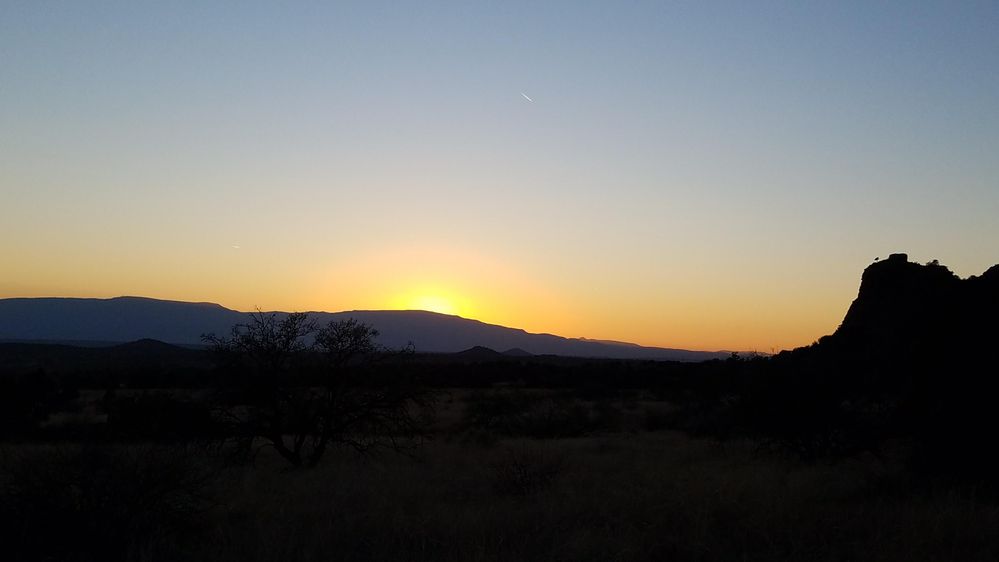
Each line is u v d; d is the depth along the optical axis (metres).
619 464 19.34
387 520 10.61
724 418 29.50
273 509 11.89
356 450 23.45
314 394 22.05
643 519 10.36
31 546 8.78
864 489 12.73
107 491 9.35
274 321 22.50
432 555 8.91
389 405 22.53
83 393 59.75
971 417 13.42
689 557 8.66
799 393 20.73
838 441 20.06
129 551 8.62
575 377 77.56
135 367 88.19
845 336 35.81
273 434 21.44
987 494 11.93
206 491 12.23
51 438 28.52
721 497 11.36
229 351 21.70
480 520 10.48
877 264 42.28
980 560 8.04
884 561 8.14
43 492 9.21
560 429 35.91
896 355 21.95
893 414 18.25
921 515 9.96
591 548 8.91
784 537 9.39
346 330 22.89
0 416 31.23
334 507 11.82
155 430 22.28
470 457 21.97
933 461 13.90
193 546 9.42
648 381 73.25
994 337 13.81
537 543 9.32
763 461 20.27
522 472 15.07
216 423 21.36
